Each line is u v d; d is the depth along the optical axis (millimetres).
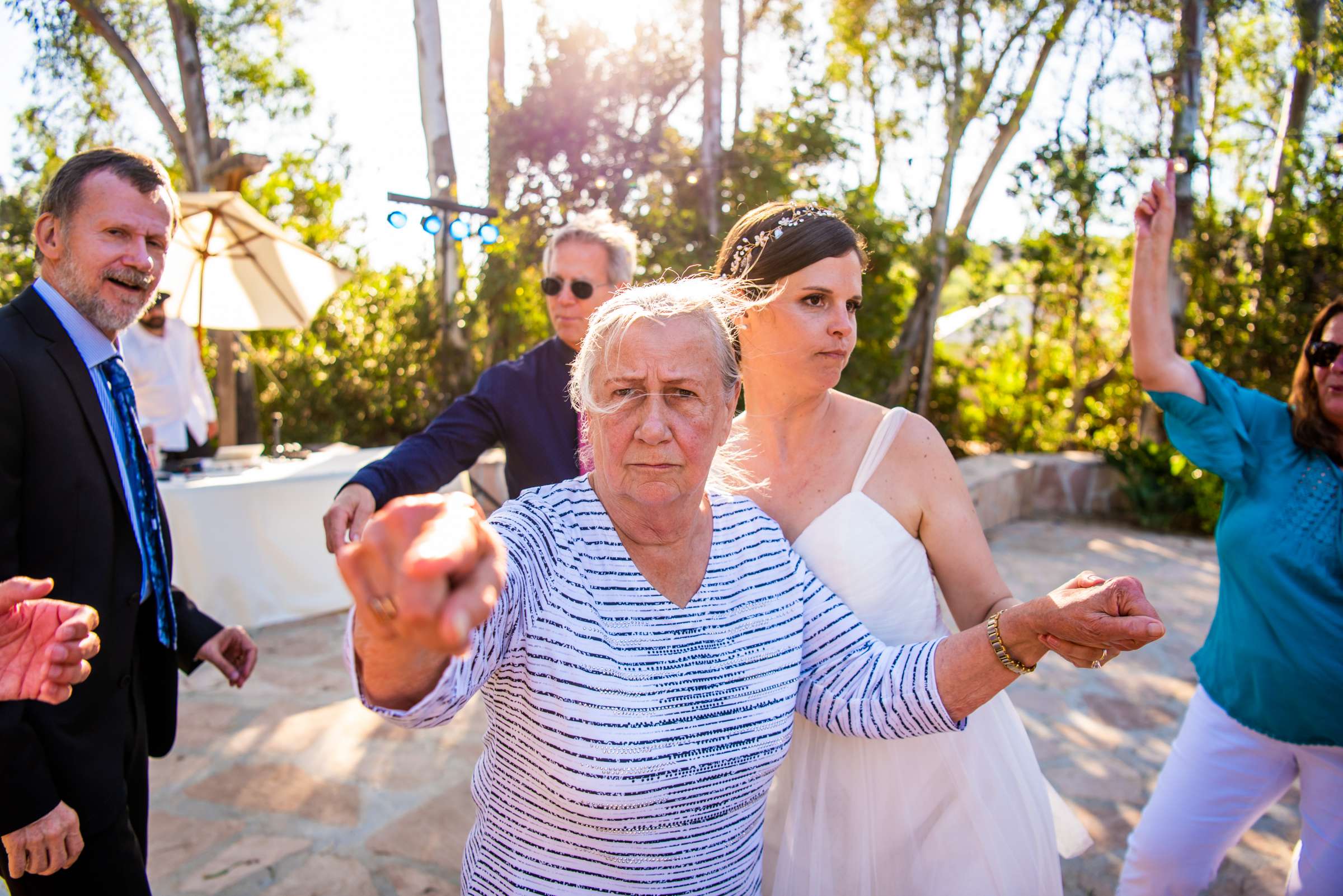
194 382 6109
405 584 670
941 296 9961
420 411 10188
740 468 1656
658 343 1186
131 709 1830
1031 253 9844
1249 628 1992
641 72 8438
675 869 1248
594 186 8336
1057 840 1881
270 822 3045
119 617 1733
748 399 1660
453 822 3062
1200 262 8820
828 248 1535
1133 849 2205
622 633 1223
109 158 1793
